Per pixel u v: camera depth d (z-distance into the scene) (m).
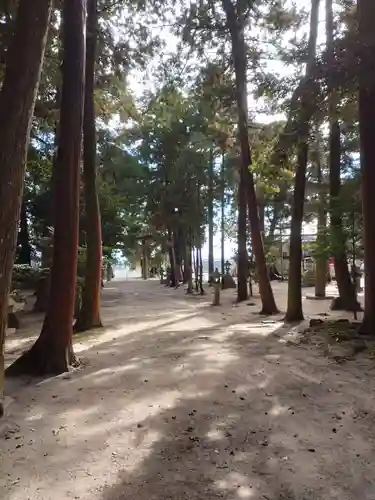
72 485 3.23
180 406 4.96
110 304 18.61
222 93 15.18
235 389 5.60
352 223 12.09
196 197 26.89
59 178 7.24
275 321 12.14
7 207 4.44
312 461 3.57
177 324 11.97
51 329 6.89
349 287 14.32
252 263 19.53
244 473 3.39
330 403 5.02
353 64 7.66
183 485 3.21
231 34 14.01
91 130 10.85
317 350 7.91
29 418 4.66
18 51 4.53
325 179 21.80
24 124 4.54
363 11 8.07
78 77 7.29
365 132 8.85
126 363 7.21
